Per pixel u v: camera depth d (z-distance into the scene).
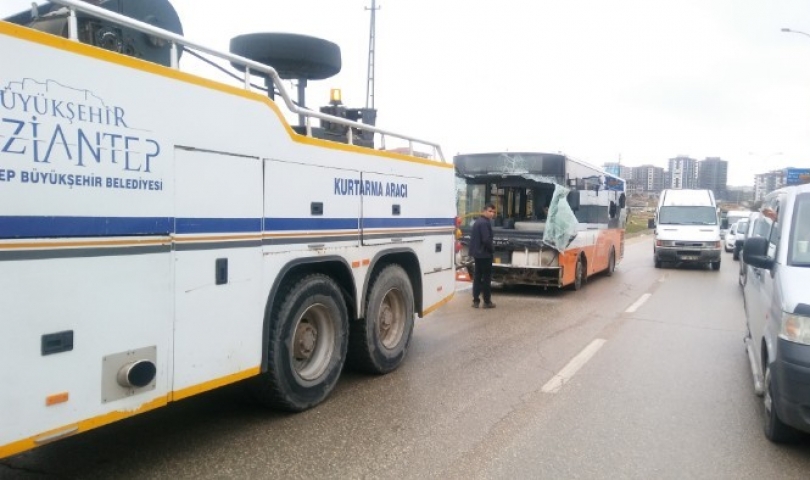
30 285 3.04
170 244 3.81
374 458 4.32
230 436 4.70
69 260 3.21
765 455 4.49
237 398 5.63
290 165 4.86
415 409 5.39
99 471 4.05
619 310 11.06
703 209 21.41
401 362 6.97
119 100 3.45
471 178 12.99
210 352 4.14
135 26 3.60
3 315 2.94
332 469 4.13
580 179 13.55
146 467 4.12
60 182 3.14
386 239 6.35
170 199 3.79
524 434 4.83
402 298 6.81
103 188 3.37
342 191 5.55
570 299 12.41
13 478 3.91
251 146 4.45
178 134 3.84
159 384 3.77
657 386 6.21
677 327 9.47
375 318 6.27
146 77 3.61
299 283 5.07
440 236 7.64
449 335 8.61
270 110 4.64
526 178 12.43
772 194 7.42
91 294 3.33
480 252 10.95
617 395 5.89
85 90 3.26
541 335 8.66
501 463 4.27
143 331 3.65
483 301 11.29
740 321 10.18
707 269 20.48
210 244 4.10
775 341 4.51
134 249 3.57
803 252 4.98
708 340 8.52
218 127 4.15
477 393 5.88
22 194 2.98
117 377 3.50
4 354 2.96
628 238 44.41
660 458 4.41
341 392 5.88
